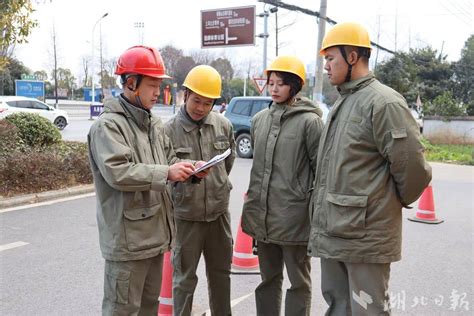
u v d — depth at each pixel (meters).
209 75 2.62
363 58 2.19
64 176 7.08
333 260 2.29
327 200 2.21
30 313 3.14
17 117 8.98
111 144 1.96
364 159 2.11
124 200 2.02
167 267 2.83
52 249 4.42
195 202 2.65
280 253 2.85
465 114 19.31
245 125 11.64
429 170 2.11
